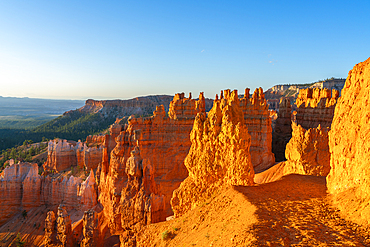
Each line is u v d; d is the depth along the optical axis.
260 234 16.06
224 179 29.84
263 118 64.62
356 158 20.70
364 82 21.34
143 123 74.56
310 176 32.44
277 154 77.62
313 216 18.77
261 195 23.94
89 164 123.38
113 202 58.34
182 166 74.62
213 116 32.50
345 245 14.38
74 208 80.12
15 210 82.56
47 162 135.38
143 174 43.78
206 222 23.30
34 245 66.75
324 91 69.88
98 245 46.69
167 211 56.22
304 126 73.31
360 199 18.31
